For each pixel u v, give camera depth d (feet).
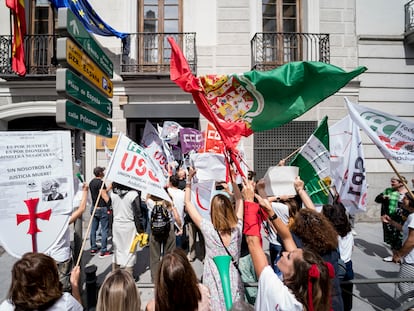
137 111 29.04
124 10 29.53
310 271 5.35
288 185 10.61
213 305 7.92
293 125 30.81
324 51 29.94
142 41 30.58
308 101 9.66
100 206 20.04
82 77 11.31
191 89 9.02
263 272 6.06
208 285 8.19
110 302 6.00
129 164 10.93
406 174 30.17
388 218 15.79
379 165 30.19
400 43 31.04
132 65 28.68
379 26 31.14
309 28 30.76
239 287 8.12
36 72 29.14
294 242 7.66
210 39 30.35
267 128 9.96
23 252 8.57
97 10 29.45
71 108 9.85
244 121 9.89
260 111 9.87
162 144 23.98
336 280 7.32
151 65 29.25
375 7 31.12
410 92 31.09
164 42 30.58
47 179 9.09
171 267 5.98
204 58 30.25
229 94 9.89
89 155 28.60
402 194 17.84
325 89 9.47
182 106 29.25
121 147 10.89
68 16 9.67
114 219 15.58
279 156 30.71
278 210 12.17
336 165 14.51
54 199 9.15
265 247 21.21
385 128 11.89
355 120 11.65
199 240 18.90
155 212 15.16
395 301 12.76
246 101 9.86
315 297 5.29
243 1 30.50
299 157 13.16
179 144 27.09
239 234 8.59
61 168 9.39
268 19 31.65
